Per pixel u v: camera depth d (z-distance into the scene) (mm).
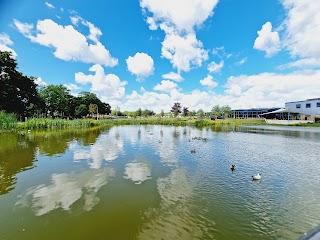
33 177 11273
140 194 9148
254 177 11164
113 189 9703
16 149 19125
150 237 6078
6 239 5949
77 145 21797
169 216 7320
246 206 8094
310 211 7703
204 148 20797
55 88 84188
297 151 19422
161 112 113938
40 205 8016
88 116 104500
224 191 9570
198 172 12469
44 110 79062
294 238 6066
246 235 6203
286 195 9148
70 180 10852
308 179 11305
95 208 7863
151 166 13719
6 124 33656
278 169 13250
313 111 66438
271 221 7008
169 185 10289
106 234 6223
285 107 79688
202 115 103688
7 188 9688
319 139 27969
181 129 45500
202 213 7527
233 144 23453
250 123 65812
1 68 50500
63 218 7098
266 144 23562
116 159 15641
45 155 16766
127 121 73812
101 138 28078
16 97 54844
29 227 6551
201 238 6043
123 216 7285
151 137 29859
